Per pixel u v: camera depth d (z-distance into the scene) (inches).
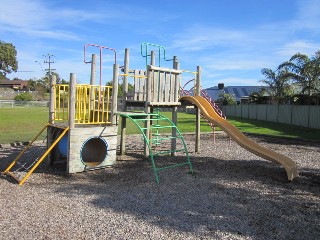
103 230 167.8
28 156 356.2
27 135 535.5
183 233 167.2
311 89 914.1
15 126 696.4
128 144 459.8
